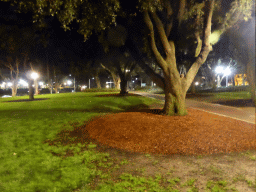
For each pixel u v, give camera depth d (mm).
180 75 11398
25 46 25250
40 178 4961
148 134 7969
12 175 5047
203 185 4691
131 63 29016
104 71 49531
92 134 8672
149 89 66250
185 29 12859
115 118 10289
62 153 6621
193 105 19266
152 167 5695
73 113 13086
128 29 11703
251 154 6461
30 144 7297
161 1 9562
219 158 6215
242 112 14812
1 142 7277
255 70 18359
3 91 74500
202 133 7961
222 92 34125
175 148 6910
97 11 8523
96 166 5762
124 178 5027
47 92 78750
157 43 12719
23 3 7051
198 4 11008
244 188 4520
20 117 11547
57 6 7012
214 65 40656
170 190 4477
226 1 11180
